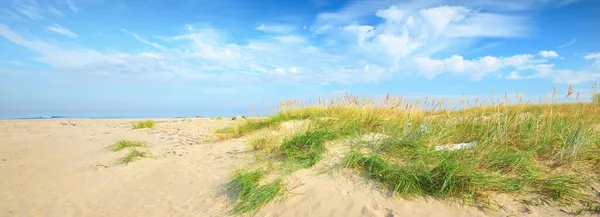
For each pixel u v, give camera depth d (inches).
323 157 221.1
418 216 149.3
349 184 184.1
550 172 179.6
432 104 313.9
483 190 163.2
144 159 291.3
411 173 176.2
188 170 250.5
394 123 296.8
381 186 177.0
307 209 166.9
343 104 405.1
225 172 232.2
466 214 147.5
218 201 192.1
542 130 229.3
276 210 170.9
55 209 198.5
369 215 153.8
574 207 146.3
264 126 373.7
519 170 181.6
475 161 188.7
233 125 415.5
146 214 185.6
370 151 223.8
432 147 219.3
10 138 455.2
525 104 280.1
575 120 251.1
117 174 257.6
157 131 469.7
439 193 163.3
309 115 401.4
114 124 620.1
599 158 186.5
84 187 234.2
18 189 233.9
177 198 203.5
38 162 311.4
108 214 188.4
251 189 187.6
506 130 234.5
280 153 246.1
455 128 262.5
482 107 296.0
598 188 159.5
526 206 149.6
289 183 193.5
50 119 807.7
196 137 388.5
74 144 398.0
